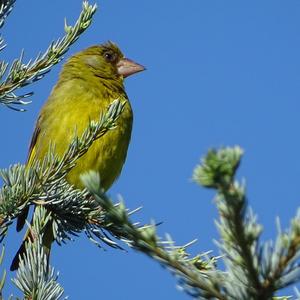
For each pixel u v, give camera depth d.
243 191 2.52
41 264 5.40
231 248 2.88
